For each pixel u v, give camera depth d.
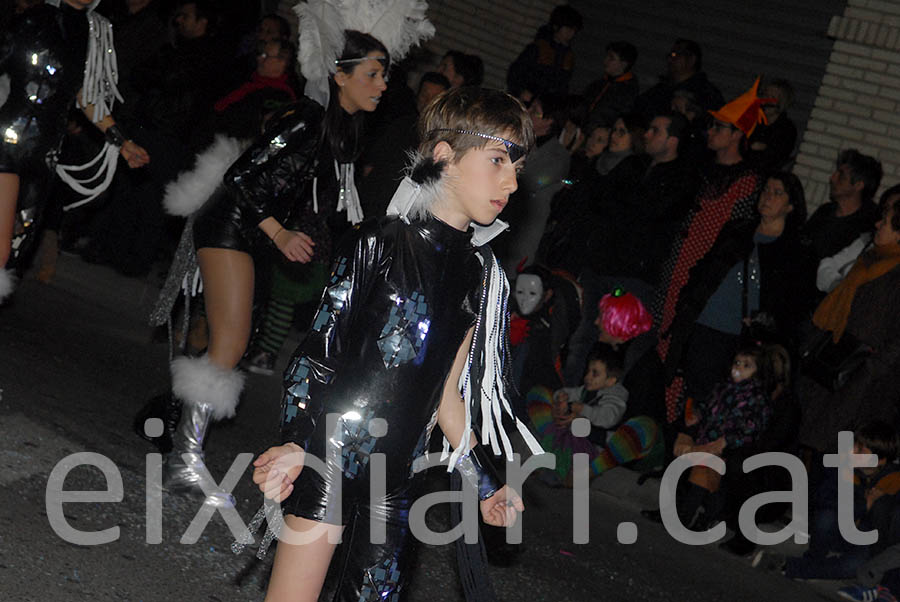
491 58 11.49
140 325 7.74
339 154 4.69
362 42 4.54
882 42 8.64
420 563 4.91
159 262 9.27
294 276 7.25
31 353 6.27
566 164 7.82
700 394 7.32
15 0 8.49
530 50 10.25
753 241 7.27
